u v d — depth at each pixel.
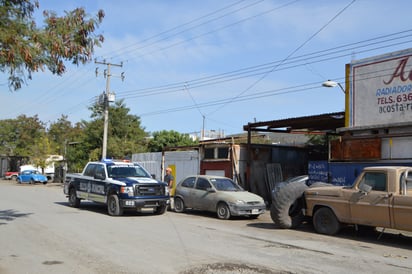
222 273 7.05
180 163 27.80
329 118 19.22
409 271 7.62
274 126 22.77
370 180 10.97
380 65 16.64
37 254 8.48
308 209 12.32
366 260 8.48
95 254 8.50
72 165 44.91
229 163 24.17
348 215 11.27
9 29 9.00
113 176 16.62
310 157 27.58
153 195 15.94
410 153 15.23
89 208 18.34
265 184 24.81
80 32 9.94
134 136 44.69
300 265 7.79
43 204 19.66
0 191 30.19
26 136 66.31
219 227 13.01
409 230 9.95
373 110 16.73
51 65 9.80
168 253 8.65
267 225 13.86
